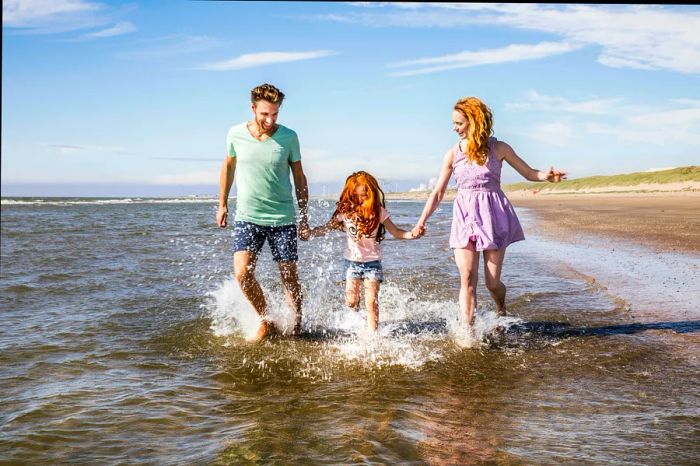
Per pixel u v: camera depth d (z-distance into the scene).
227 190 4.99
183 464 2.47
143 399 3.30
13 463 2.50
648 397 3.28
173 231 16.77
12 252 10.76
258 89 4.54
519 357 4.14
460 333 4.70
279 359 4.16
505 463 2.45
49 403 3.22
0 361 4.04
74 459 2.54
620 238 11.73
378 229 5.02
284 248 4.81
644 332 4.70
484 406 3.18
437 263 8.90
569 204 34.31
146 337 4.75
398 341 4.61
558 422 2.92
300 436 2.75
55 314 5.57
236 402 3.26
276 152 4.66
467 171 4.70
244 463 2.47
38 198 107.50
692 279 6.82
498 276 4.86
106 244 12.62
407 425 2.89
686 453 2.53
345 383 3.62
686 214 18.97
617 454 2.53
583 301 5.91
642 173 67.06
